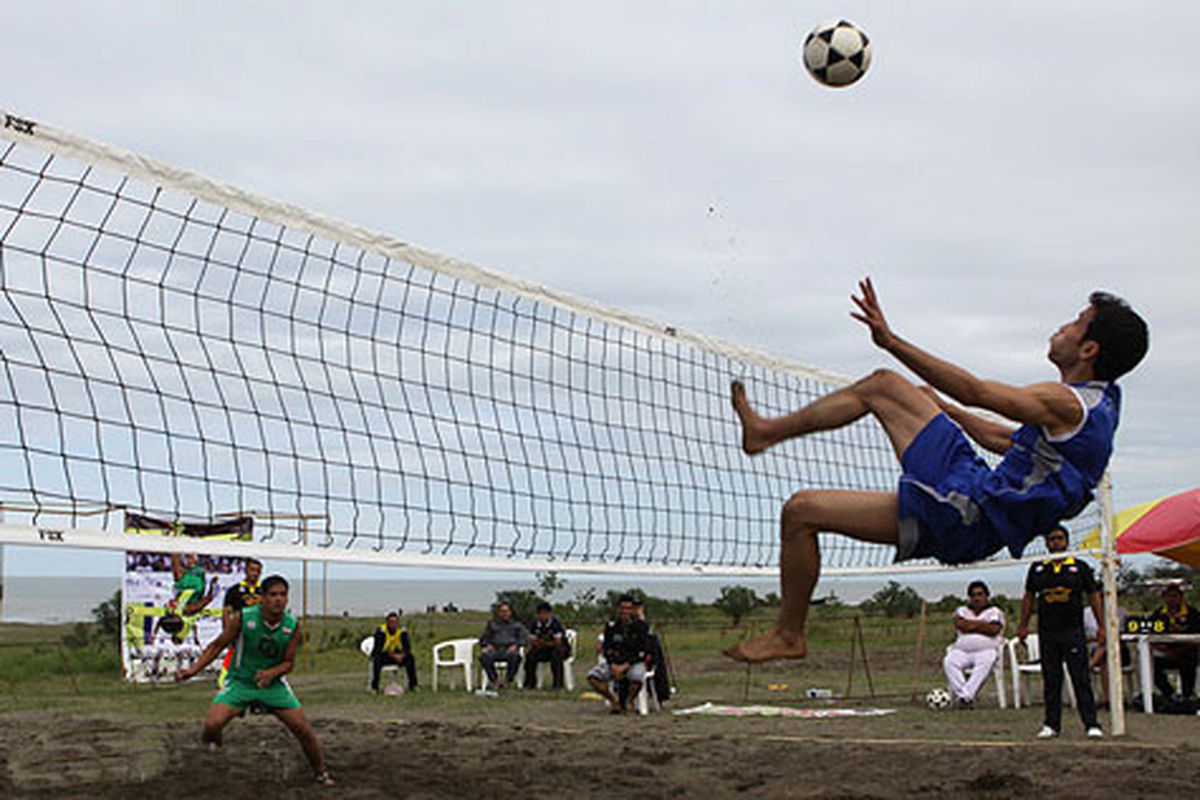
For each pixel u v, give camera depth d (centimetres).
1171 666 1134
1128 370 413
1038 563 898
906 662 1838
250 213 623
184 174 596
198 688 1447
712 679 1566
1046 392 393
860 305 385
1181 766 704
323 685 1551
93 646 2252
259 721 981
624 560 781
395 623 1438
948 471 396
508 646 1456
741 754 791
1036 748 788
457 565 651
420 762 752
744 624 3166
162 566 1540
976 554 402
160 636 1529
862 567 898
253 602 907
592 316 784
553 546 763
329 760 756
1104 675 1084
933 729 948
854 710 1133
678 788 655
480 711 1149
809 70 608
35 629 3562
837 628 2823
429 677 1712
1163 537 1102
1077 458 398
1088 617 1145
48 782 662
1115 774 677
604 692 1117
